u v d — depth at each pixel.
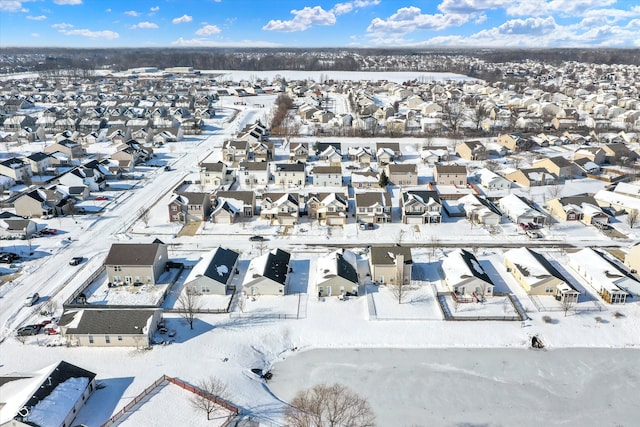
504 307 57.78
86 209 91.62
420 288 62.47
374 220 84.31
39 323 54.47
